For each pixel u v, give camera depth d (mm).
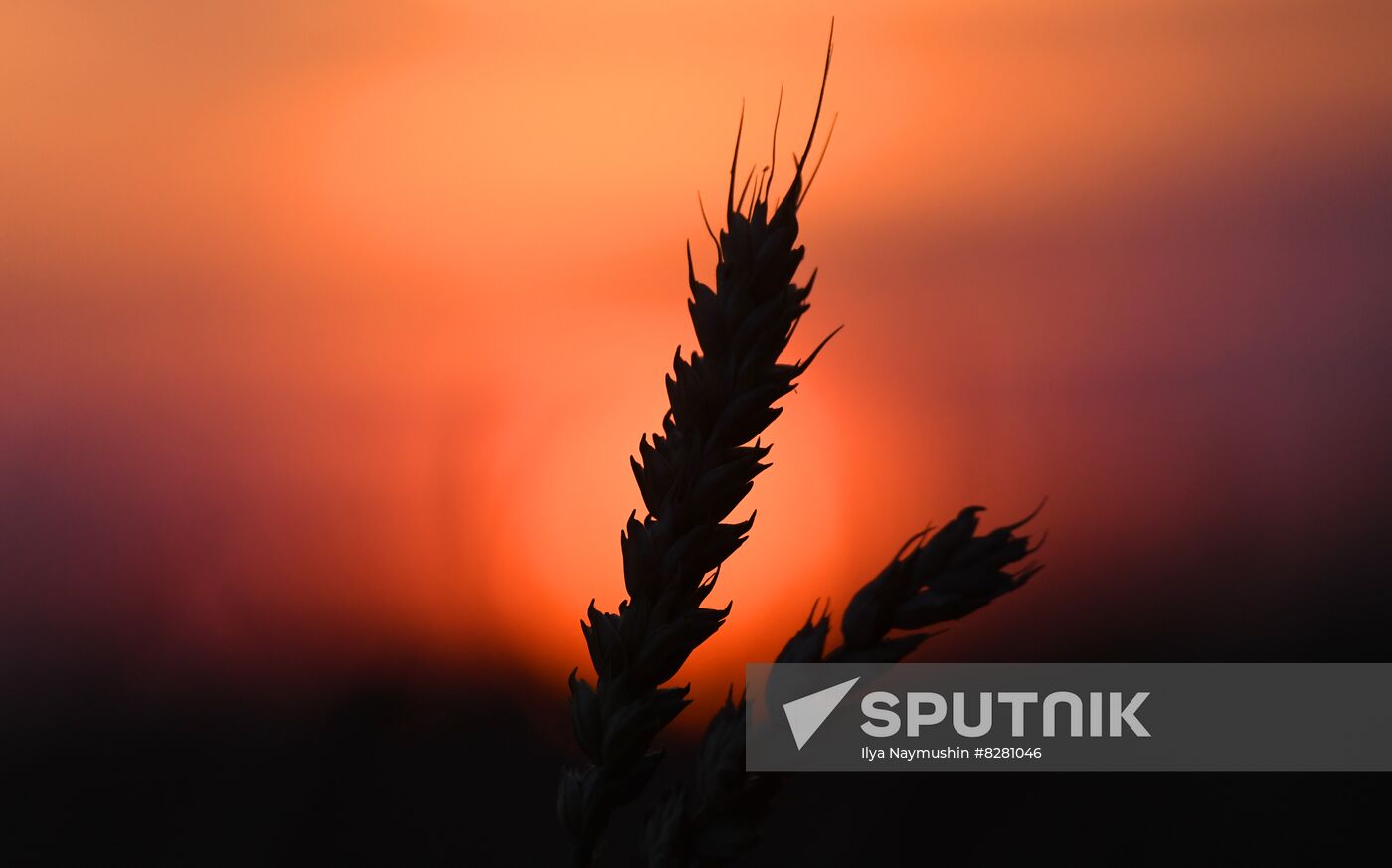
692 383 598
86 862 2918
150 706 3488
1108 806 3400
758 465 594
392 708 3439
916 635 503
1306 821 3404
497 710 3467
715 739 518
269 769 3195
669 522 581
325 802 3127
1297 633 3480
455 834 3018
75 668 3662
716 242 610
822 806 2941
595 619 591
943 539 508
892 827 2998
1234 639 3496
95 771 3229
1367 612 3604
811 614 528
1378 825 3334
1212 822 3352
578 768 589
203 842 3018
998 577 499
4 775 3221
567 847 577
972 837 3084
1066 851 3090
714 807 507
